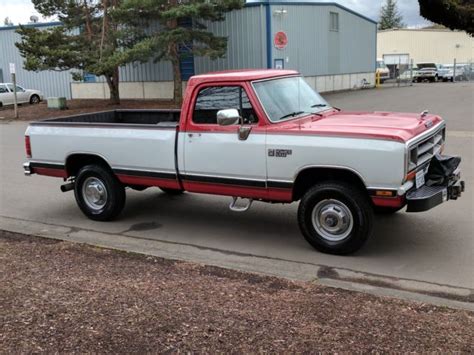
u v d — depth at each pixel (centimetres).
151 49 2339
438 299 452
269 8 2680
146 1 2247
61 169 746
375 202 519
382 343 344
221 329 369
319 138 534
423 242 596
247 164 582
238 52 2778
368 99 2661
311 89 672
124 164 680
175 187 651
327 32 3244
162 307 407
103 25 2495
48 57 2369
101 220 732
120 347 347
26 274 490
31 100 3198
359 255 565
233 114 555
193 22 2486
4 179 1046
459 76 4816
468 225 647
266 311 400
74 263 529
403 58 5066
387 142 500
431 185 548
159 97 3070
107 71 2383
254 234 655
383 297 438
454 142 1213
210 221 717
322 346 342
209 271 511
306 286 466
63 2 2583
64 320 386
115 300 421
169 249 611
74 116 820
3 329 373
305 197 564
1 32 3634
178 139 628
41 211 805
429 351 333
